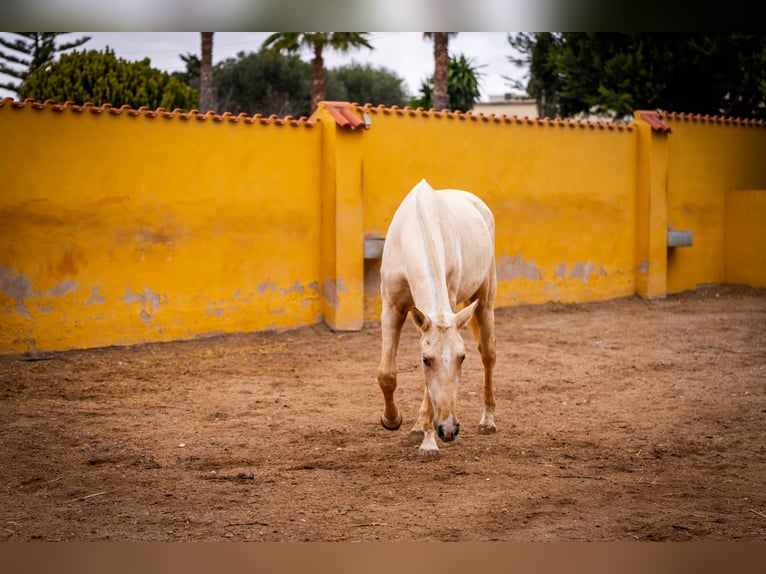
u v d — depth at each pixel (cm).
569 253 1488
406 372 968
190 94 2264
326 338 1183
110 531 479
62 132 1023
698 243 1691
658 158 1555
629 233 1566
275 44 2714
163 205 1104
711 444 669
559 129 1461
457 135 1342
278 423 734
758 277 1698
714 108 2231
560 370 976
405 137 1290
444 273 582
